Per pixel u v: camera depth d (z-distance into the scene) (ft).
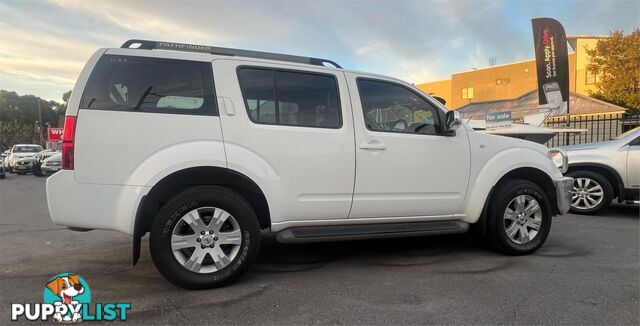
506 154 16.56
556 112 45.52
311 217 13.98
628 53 80.64
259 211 14.12
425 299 12.08
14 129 175.63
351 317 10.91
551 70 45.24
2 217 25.75
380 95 15.21
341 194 14.17
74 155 11.84
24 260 15.81
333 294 12.43
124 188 11.98
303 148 13.64
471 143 16.10
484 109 80.38
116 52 12.42
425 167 15.28
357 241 18.81
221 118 12.83
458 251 17.21
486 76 116.57
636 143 24.99
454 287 13.04
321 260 15.92
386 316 10.96
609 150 25.30
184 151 12.30
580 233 20.63
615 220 24.21
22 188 45.78
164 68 12.68
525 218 16.67
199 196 12.36
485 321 10.72
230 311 11.23
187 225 12.51
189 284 12.37
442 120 15.92
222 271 12.67
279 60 14.38
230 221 12.89
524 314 11.14
